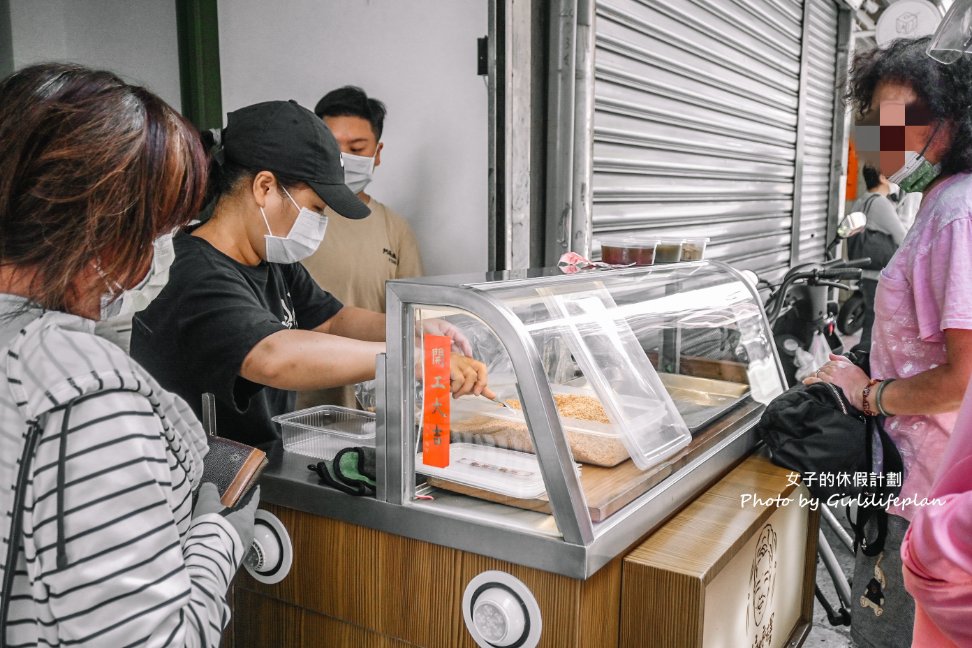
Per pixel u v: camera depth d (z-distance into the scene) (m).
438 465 1.42
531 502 1.34
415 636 1.41
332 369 1.55
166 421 0.97
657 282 1.92
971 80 1.53
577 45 2.70
